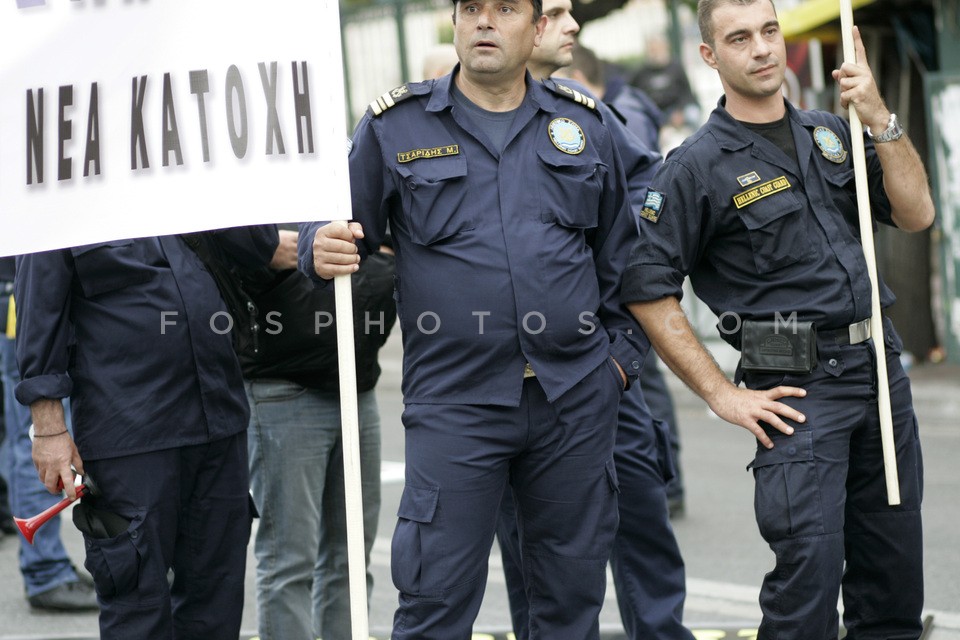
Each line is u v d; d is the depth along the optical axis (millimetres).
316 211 11648
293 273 14125
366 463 15188
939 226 35250
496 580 20094
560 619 12422
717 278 13031
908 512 12992
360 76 50156
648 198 12734
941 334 39438
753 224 12523
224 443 12930
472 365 11891
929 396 32594
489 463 11938
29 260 12172
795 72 39312
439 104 12062
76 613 18672
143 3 11812
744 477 26047
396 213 12242
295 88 11711
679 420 32438
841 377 12539
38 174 11820
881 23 35938
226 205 11695
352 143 12383
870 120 12555
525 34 11883
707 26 12617
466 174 11938
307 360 14195
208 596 13102
